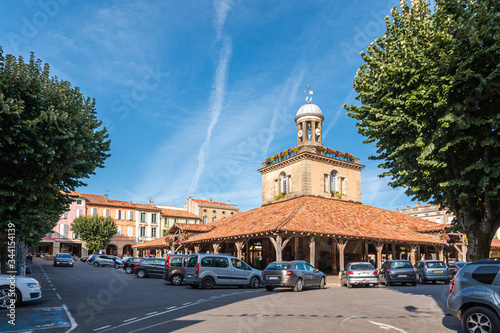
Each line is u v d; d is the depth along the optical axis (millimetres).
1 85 11438
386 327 8305
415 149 10922
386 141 11852
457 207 11594
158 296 14789
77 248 65250
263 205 41812
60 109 12656
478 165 9461
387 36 11883
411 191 11891
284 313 10242
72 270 34906
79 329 8117
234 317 9539
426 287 20453
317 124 40000
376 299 13953
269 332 7719
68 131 12383
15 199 12609
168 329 8023
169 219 75125
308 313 10250
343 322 8883
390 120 10820
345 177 39156
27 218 13180
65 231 63125
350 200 38812
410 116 10648
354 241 34844
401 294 16047
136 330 7949
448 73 9641
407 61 10266
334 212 31797
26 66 12406
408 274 21391
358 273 19984
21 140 11719
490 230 10805
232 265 19781
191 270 19266
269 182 41562
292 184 37844
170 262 22188
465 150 10398
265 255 35906
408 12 11219
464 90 9500
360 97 12555
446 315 10055
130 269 33125
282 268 17906
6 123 11094
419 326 8500
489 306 7477
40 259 60281
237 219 36438
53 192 13898
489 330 7250
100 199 70875
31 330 8039
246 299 13797
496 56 8812
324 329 8047
